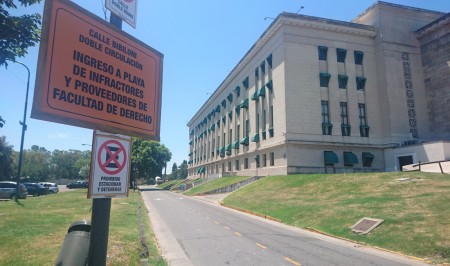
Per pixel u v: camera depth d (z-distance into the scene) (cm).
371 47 3959
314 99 3572
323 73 3650
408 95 3803
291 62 3588
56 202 2367
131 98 438
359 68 3866
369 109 3791
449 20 3581
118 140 410
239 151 5006
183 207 2569
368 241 1109
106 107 400
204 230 1416
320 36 3756
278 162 3603
